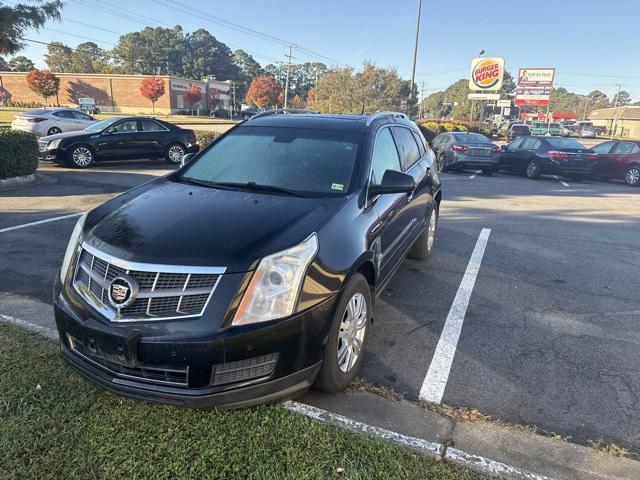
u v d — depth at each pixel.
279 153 4.04
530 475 2.53
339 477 2.44
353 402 3.12
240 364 2.58
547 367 3.68
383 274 4.06
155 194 3.53
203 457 2.53
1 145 10.31
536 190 13.63
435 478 2.47
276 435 2.72
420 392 3.30
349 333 3.21
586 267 6.24
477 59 41.69
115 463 2.48
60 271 3.17
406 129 5.57
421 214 5.54
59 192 10.08
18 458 2.49
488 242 7.34
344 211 3.29
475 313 4.66
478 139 17.95
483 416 3.03
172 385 2.58
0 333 3.74
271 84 83.06
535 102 48.78
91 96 71.75
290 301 2.66
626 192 13.98
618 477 2.55
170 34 122.31
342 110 35.28
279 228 2.89
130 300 2.58
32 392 3.01
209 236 2.77
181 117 65.50
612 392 3.37
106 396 3.00
